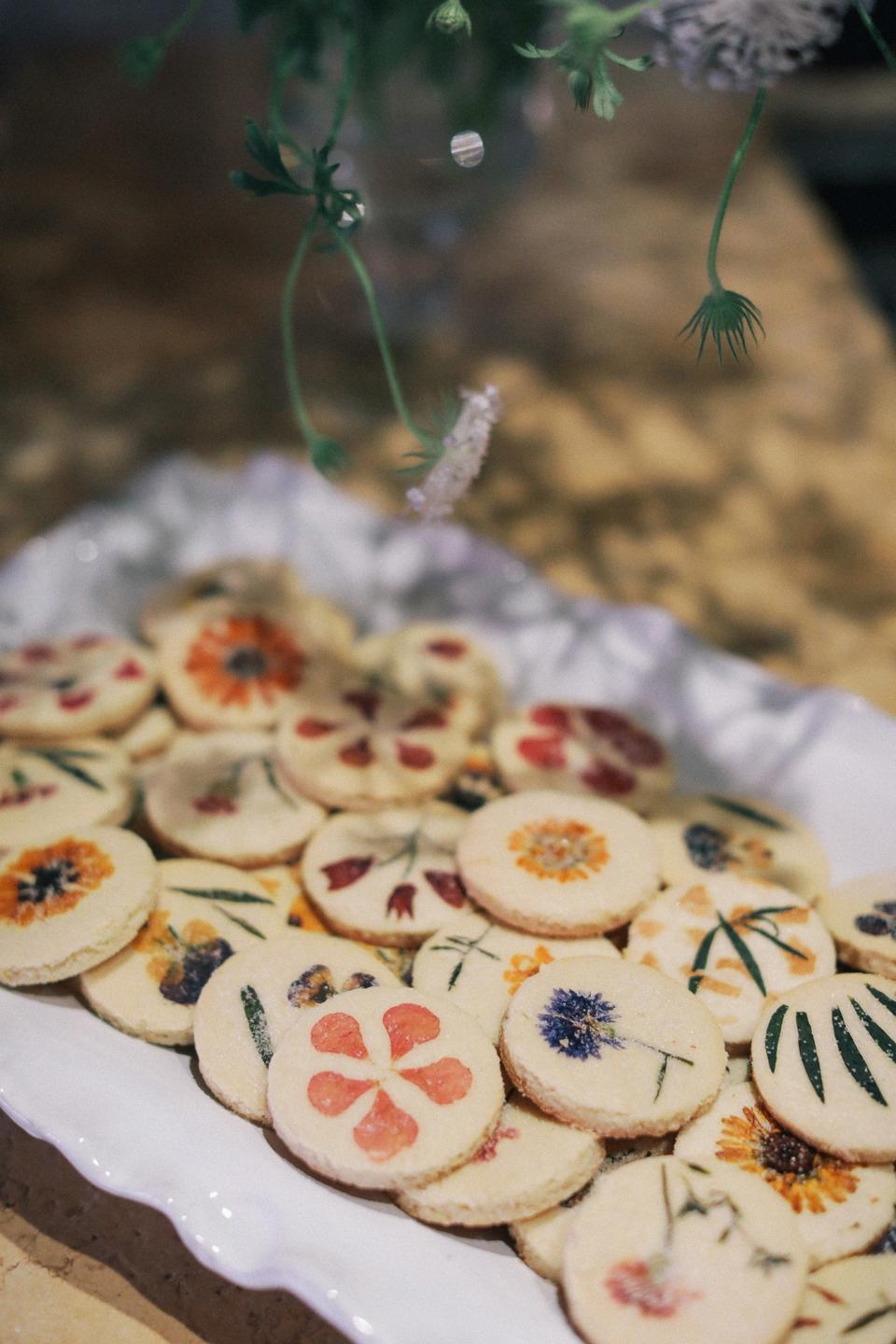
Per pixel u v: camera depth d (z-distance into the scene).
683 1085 0.44
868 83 1.40
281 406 0.85
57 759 0.56
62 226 1.05
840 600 0.71
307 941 0.50
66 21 1.50
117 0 1.51
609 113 0.43
